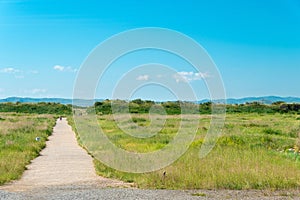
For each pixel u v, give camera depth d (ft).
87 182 50.55
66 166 64.23
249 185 46.34
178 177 49.19
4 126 132.05
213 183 46.70
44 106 327.26
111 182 50.62
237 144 81.87
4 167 57.36
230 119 165.07
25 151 77.41
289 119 173.99
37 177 54.34
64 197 40.55
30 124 146.82
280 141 87.15
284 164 57.98
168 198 40.45
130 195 41.63
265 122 147.02
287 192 44.04
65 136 125.29
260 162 58.29
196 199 40.16
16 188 46.24
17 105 327.88
